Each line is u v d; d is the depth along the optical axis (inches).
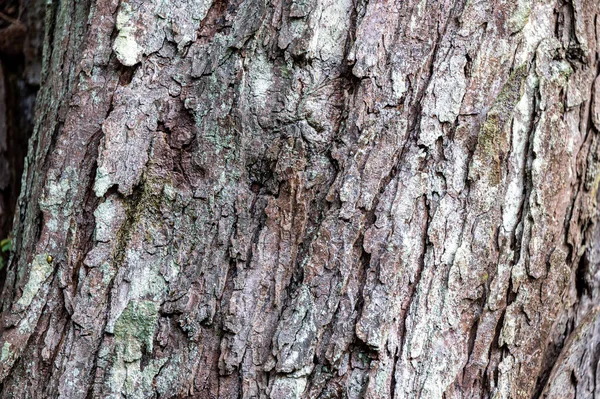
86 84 81.5
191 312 79.4
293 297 79.0
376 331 78.2
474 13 80.0
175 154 80.4
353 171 79.0
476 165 79.6
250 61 79.9
